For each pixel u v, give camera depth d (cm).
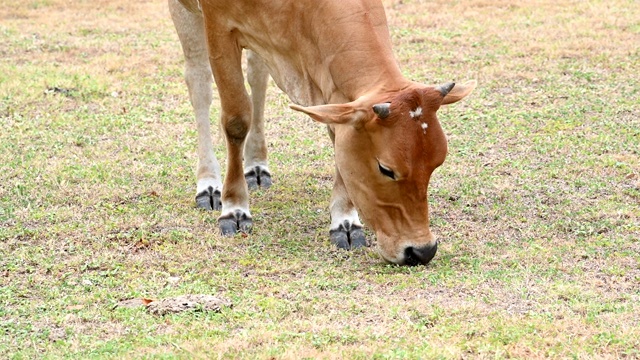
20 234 1230
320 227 1271
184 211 1334
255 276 1096
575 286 1040
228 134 1243
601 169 1467
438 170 1482
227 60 1210
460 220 1281
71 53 2289
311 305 997
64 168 1494
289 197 1397
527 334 916
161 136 1683
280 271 1111
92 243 1201
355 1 1094
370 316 971
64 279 1092
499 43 2269
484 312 974
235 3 1164
